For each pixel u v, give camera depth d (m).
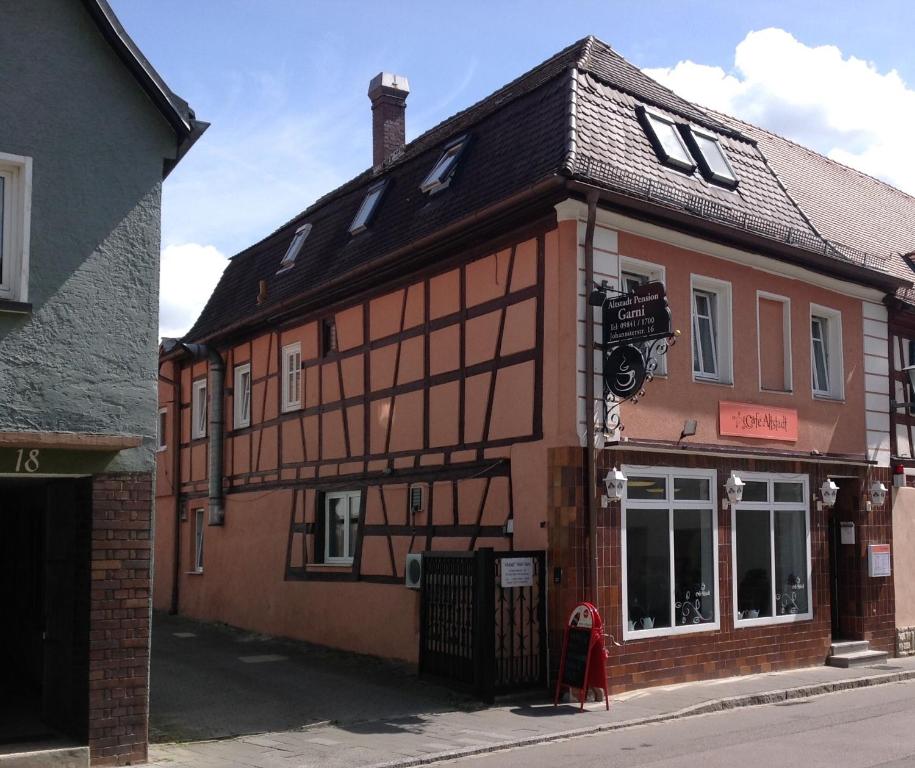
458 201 13.72
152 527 8.48
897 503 16.16
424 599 12.64
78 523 8.44
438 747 9.07
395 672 13.28
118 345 8.48
